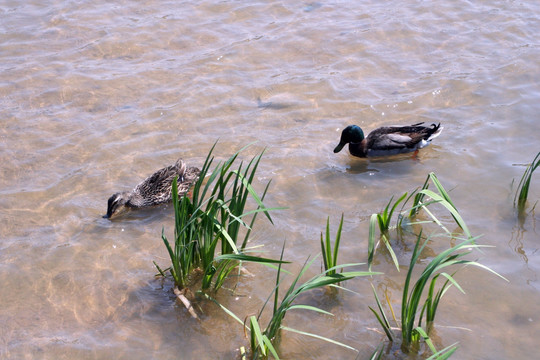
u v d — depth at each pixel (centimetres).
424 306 718
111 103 1282
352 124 1220
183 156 1134
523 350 728
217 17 1598
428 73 1365
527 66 1364
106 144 1162
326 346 745
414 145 1123
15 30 1526
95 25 1554
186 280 841
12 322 795
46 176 1079
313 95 1309
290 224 961
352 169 1105
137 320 796
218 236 793
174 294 834
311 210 993
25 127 1205
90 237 948
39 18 1582
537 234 915
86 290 845
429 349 731
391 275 855
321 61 1420
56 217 987
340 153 1153
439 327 762
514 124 1188
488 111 1233
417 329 682
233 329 777
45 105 1274
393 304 805
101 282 859
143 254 914
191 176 1073
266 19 1590
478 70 1362
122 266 888
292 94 1311
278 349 741
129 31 1530
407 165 1112
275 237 931
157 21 1573
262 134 1195
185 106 1273
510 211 964
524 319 771
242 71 1388
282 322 782
